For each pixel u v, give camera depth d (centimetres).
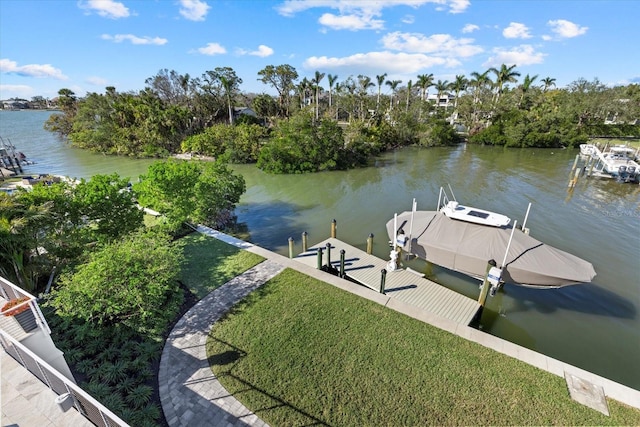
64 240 952
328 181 2509
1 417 477
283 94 5697
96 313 742
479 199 2034
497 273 813
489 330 881
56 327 735
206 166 1666
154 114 3562
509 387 608
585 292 1048
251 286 943
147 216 1517
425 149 4128
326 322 787
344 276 1064
